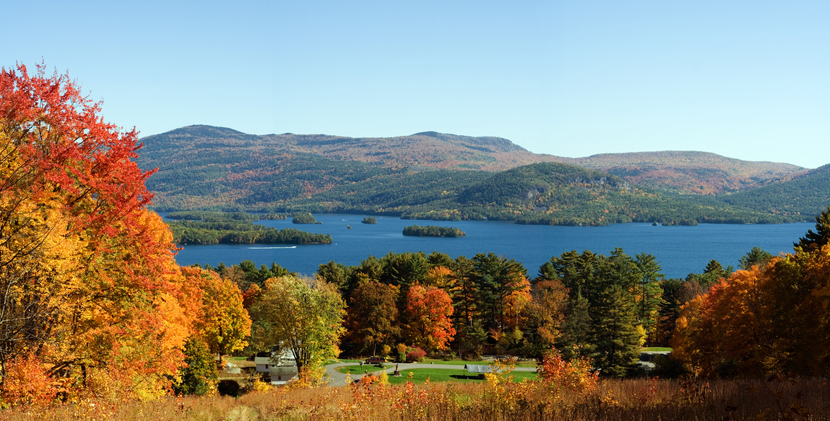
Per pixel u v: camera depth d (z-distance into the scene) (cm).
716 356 2847
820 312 1950
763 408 878
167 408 1339
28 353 1353
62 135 1481
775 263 2597
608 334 4362
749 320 2566
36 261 1323
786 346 2200
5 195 1304
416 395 1243
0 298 1334
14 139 1430
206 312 4612
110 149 1553
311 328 3578
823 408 845
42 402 1267
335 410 1197
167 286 1678
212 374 3147
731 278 3419
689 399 1044
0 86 1358
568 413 987
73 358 1470
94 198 1670
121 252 1600
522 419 991
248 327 4866
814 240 3662
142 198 1593
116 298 1606
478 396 1309
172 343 2097
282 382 4175
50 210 1388
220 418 1298
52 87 1460
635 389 1302
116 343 1553
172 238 2212
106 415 1177
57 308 1420
